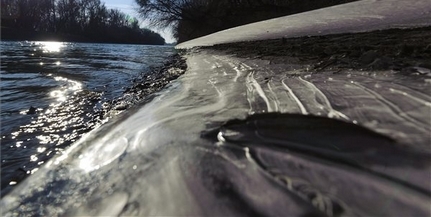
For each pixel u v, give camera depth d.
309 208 1.30
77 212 1.65
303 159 1.70
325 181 1.48
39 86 6.46
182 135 2.31
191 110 2.96
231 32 21.95
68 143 2.99
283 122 2.30
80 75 8.43
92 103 4.75
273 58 6.20
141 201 1.60
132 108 3.61
